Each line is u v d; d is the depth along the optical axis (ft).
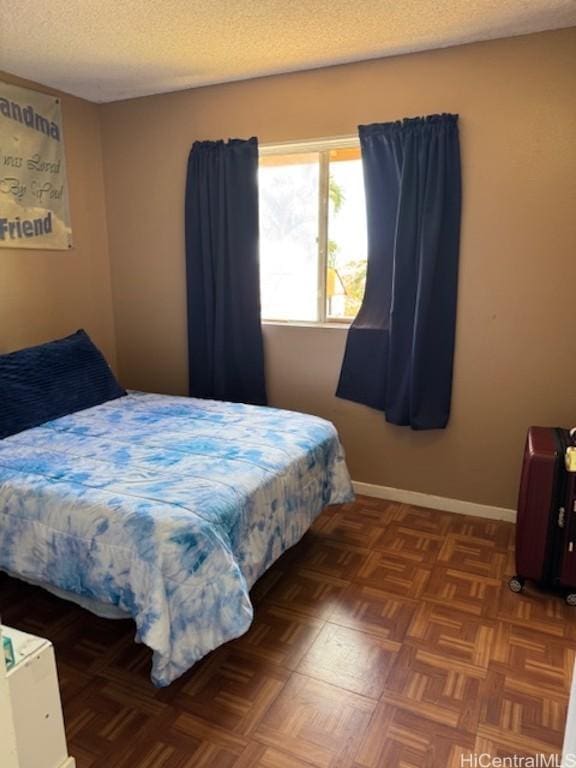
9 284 9.87
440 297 8.93
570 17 7.32
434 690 5.59
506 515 9.29
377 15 7.23
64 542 5.81
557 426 8.73
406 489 9.98
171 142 10.69
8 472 6.63
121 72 9.36
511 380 8.86
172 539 5.31
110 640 6.36
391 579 7.56
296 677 5.77
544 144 8.00
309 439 7.99
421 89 8.57
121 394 10.20
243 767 4.76
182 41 8.06
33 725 3.91
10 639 3.79
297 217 10.21
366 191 9.18
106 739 5.04
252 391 10.84
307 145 9.70
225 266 10.41
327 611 6.86
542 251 8.30
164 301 11.59
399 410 9.49
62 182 10.62
